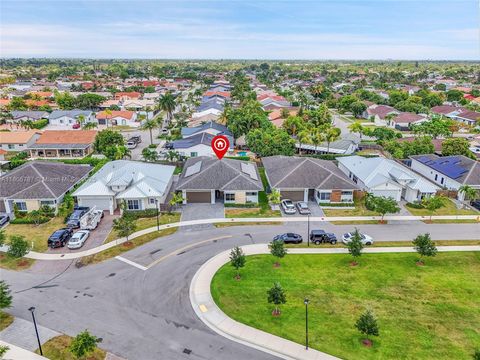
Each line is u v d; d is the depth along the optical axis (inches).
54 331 1274.6
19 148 3764.8
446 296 1485.0
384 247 1881.2
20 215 2208.4
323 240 1919.3
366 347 1206.9
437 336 1261.1
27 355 1165.1
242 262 1579.7
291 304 1425.9
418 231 2066.9
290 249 1856.5
